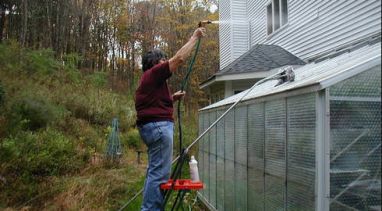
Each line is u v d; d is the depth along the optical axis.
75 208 7.02
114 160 10.98
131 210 7.41
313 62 6.30
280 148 4.07
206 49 27.06
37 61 15.84
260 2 12.88
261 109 4.66
